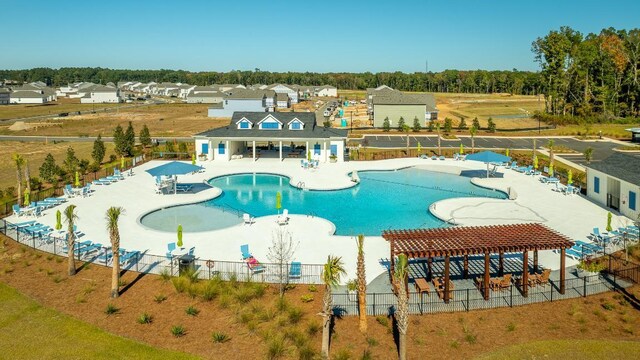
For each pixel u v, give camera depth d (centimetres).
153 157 6425
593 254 2812
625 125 10156
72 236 2545
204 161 6184
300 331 1997
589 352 1888
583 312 2186
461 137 8869
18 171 4016
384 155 6669
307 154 6106
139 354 1872
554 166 5722
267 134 6241
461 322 2098
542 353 1878
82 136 9225
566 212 3822
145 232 3284
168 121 12056
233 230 3328
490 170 5678
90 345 1933
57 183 4891
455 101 18012
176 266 2627
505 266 2719
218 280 2400
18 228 3203
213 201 4322
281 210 4012
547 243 2331
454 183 5103
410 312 2169
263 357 1848
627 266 2645
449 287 2284
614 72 11525
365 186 4944
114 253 2289
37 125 11200
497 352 1881
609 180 3962
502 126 10606
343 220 3722
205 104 18225
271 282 2462
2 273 2598
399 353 1791
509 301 2281
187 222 3650
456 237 2484
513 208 3962
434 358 1842
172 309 2203
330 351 1883
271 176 5469
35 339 1978
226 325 2067
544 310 2209
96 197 4291
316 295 2330
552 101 11412
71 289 2405
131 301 2278
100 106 17588
